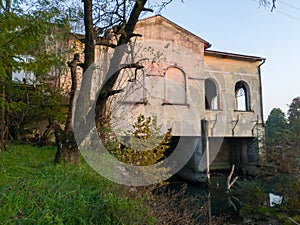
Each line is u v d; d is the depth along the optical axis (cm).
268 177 686
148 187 411
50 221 213
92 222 250
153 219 279
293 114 769
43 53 548
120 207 269
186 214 378
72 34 780
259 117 1448
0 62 424
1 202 224
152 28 995
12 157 570
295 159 626
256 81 1484
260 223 603
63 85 905
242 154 1517
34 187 290
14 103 554
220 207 785
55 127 550
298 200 593
